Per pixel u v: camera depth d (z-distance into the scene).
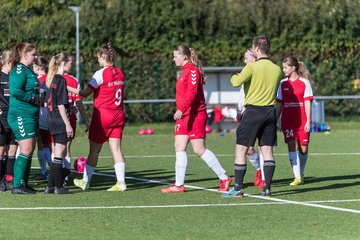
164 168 41.94
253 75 28.81
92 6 83.75
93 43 82.25
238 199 29.27
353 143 58.53
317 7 85.69
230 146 56.84
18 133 30.33
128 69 81.62
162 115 81.81
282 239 21.53
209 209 26.77
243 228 23.16
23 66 29.83
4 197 29.78
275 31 85.31
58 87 29.94
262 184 33.03
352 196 30.12
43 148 36.38
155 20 84.31
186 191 31.81
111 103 31.42
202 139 31.41
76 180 32.44
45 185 34.25
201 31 85.00
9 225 23.62
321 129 72.56
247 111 29.11
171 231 22.67
